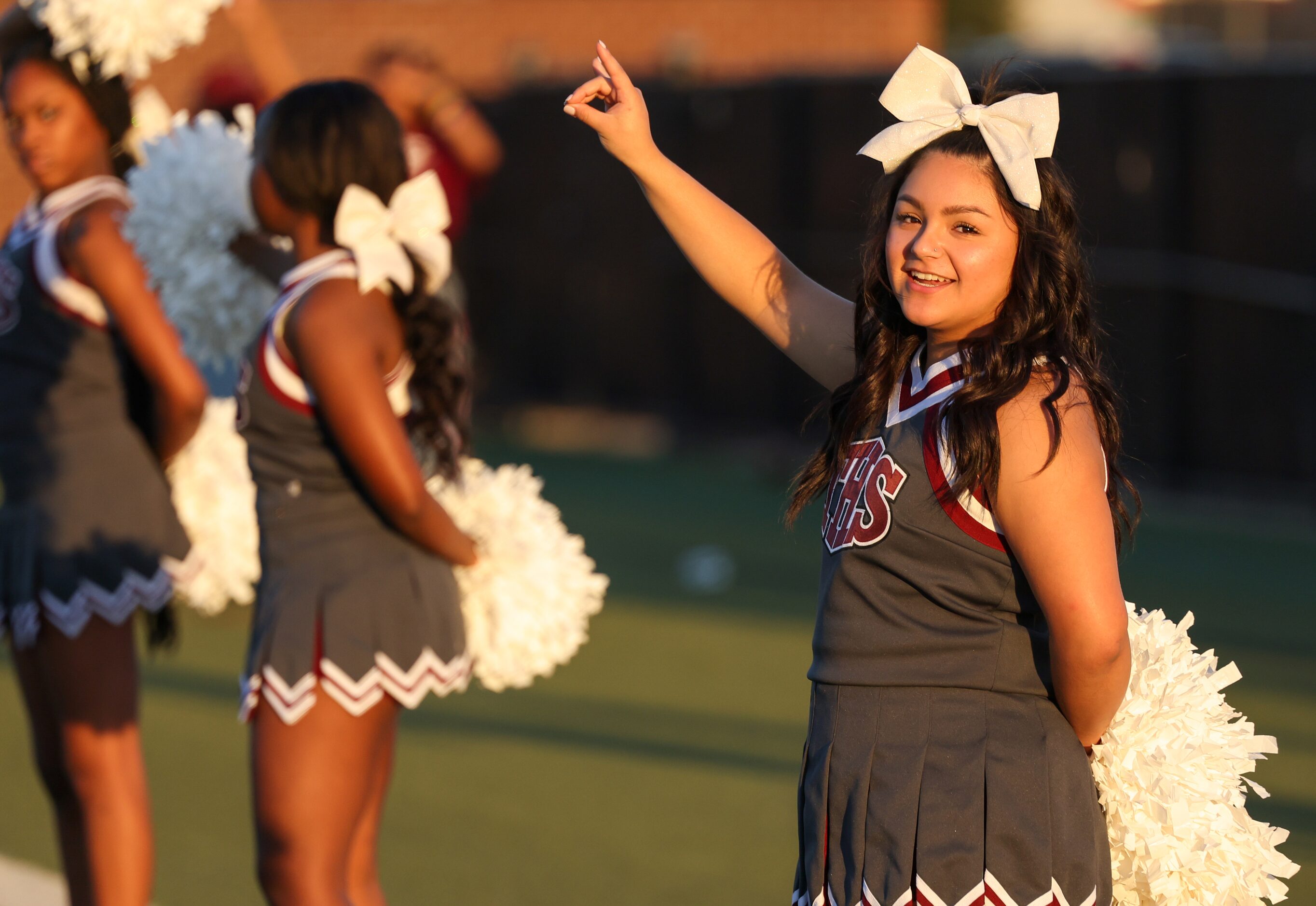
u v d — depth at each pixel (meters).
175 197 12.33
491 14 49.12
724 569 27.00
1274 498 31.39
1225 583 25.88
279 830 10.18
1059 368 7.82
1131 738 8.30
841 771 8.07
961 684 7.97
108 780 11.89
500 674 11.33
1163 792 8.16
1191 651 8.80
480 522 11.34
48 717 12.27
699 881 13.91
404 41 48.72
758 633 22.95
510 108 43.34
